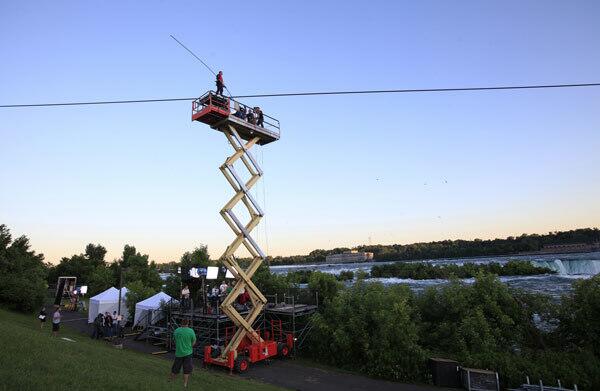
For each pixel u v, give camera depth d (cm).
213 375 1870
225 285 3045
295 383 2039
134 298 4103
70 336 2953
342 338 2330
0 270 4488
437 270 10544
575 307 2220
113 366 1399
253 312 2473
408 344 2141
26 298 4209
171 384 1277
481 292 2459
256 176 2588
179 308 2900
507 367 1920
